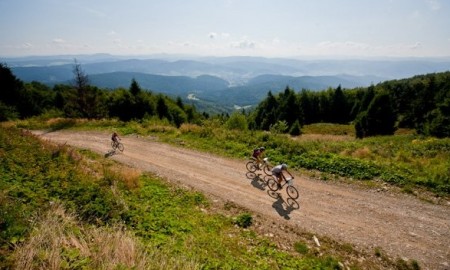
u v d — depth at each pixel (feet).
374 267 29.09
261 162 52.42
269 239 32.99
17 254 16.63
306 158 57.36
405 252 31.17
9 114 131.03
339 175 50.78
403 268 29.07
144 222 30.45
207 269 23.85
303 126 216.54
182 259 23.09
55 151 48.37
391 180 47.39
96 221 27.86
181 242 27.86
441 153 61.26
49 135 86.28
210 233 32.09
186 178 50.65
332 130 188.44
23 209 24.26
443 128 103.14
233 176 51.49
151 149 69.21
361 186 46.52
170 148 69.82
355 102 248.93
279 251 30.60
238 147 67.31
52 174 36.81
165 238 27.81
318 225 36.11
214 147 69.36
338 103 254.68
